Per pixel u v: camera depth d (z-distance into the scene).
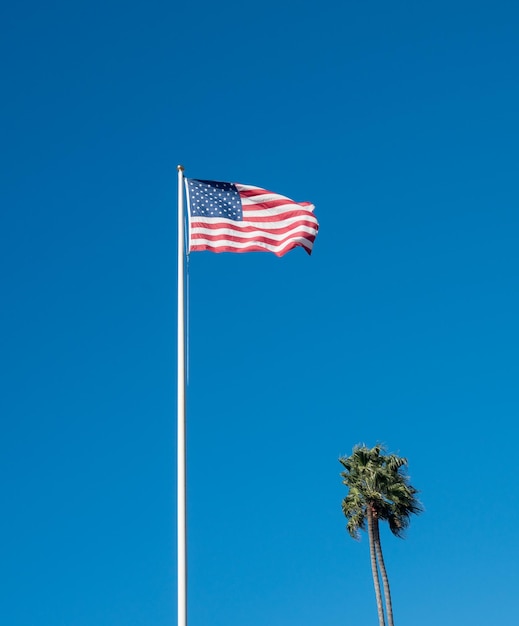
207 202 23.88
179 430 19.45
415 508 46.12
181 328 20.88
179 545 18.19
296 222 23.94
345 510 46.84
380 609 44.78
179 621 17.47
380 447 47.91
